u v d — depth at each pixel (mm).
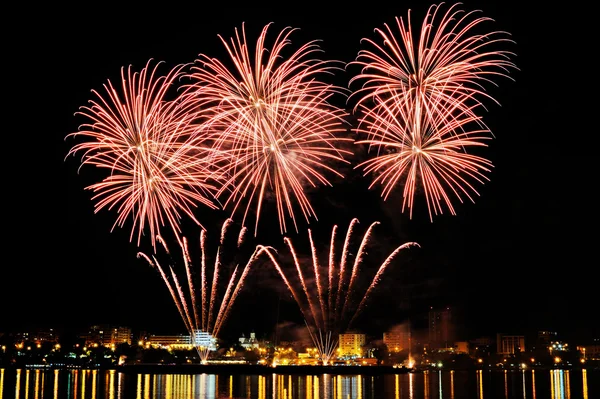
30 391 147375
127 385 168375
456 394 140500
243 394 134000
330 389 150625
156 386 162750
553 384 187750
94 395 134250
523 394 143125
